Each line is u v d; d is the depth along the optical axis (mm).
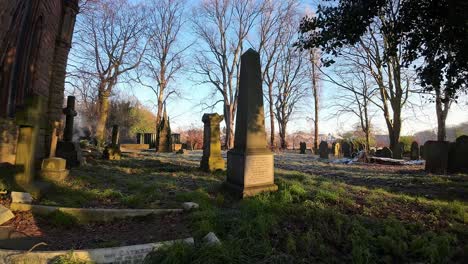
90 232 4359
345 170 13336
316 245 4117
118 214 4887
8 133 7336
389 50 8023
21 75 7828
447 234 4543
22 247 3664
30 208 4781
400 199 6723
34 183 6113
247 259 3580
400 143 20797
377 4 6934
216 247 3492
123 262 3352
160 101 33344
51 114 10133
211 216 4660
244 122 7207
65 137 10805
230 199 6590
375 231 4625
